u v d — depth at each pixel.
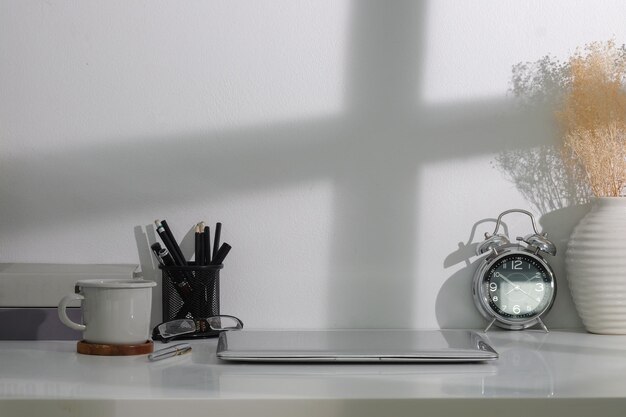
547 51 1.90
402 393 1.18
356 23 1.87
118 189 1.83
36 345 1.60
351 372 1.34
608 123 1.82
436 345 1.49
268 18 1.85
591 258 1.78
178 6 1.84
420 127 1.88
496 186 1.89
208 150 1.85
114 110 1.83
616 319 1.78
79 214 1.83
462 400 1.16
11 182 1.82
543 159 1.90
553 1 1.90
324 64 1.86
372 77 1.87
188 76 1.84
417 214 1.88
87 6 1.82
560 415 1.16
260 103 1.85
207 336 1.73
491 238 1.81
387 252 1.87
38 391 1.18
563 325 1.90
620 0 1.91
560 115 1.88
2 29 1.81
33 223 1.82
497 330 1.87
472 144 1.89
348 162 1.87
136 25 1.83
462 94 1.89
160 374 1.31
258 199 1.85
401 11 1.87
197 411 1.14
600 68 1.85
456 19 1.88
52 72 1.82
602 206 1.82
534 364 1.43
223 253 1.79
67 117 1.82
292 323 1.86
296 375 1.31
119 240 1.83
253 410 1.14
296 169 1.86
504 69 1.89
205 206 1.85
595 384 1.25
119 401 1.14
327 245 1.87
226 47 1.85
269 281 1.86
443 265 1.88
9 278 1.64
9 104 1.81
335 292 1.87
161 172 1.84
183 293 1.75
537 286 1.84
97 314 1.50
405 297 1.88
